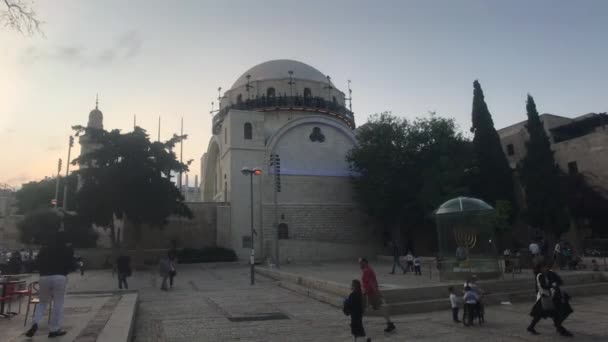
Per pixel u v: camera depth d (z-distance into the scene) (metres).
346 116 47.75
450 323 10.70
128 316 9.41
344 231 41.38
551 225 30.91
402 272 24.66
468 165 35.50
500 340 8.73
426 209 35.12
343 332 9.76
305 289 16.20
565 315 9.02
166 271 18.62
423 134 37.88
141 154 30.16
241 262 34.38
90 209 29.03
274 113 44.16
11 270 22.81
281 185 39.97
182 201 33.19
